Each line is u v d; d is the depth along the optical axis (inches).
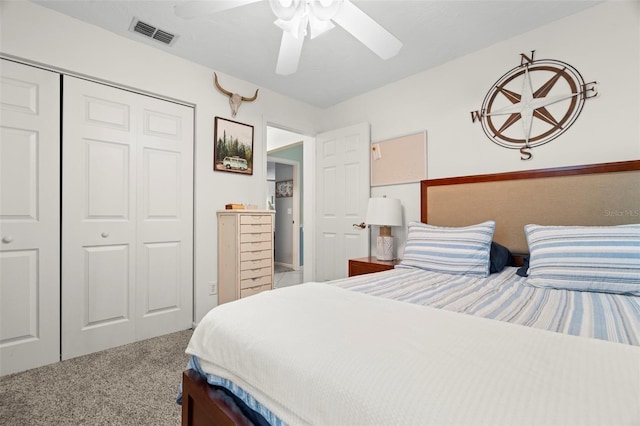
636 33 72.5
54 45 79.0
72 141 82.9
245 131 119.8
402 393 22.7
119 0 75.4
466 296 54.6
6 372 73.0
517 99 90.4
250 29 87.2
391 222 109.4
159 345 90.5
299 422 27.0
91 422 56.1
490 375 23.9
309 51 98.5
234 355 35.9
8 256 74.0
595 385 21.9
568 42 81.7
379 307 43.2
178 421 56.7
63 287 81.1
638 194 70.2
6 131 73.9
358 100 134.6
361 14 58.7
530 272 68.0
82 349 83.8
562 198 80.3
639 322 39.7
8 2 73.2
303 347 31.0
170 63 100.1
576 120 80.6
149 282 96.6
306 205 156.6
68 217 82.0
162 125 99.8
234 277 104.1
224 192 114.0
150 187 97.0
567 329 37.5
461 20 83.0
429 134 110.4
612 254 57.9
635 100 72.6
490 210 93.0
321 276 145.0
